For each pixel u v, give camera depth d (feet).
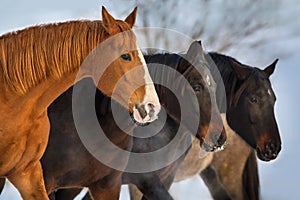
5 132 28.35
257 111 38.09
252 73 38.42
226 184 43.39
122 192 53.16
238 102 38.52
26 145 28.89
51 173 33.63
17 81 28.32
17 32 28.76
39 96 28.78
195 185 58.34
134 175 36.24
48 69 28.45
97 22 28.86
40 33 28.53
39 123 29.07
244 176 43.21
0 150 28.55
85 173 33.88
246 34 78.95
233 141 42.55
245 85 38.27
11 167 28.94
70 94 33.78
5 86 28.45
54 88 28.89
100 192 34.37
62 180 34.01
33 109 28.78
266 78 38.63
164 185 37.29
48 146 33.37
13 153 28.63
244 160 43.06
